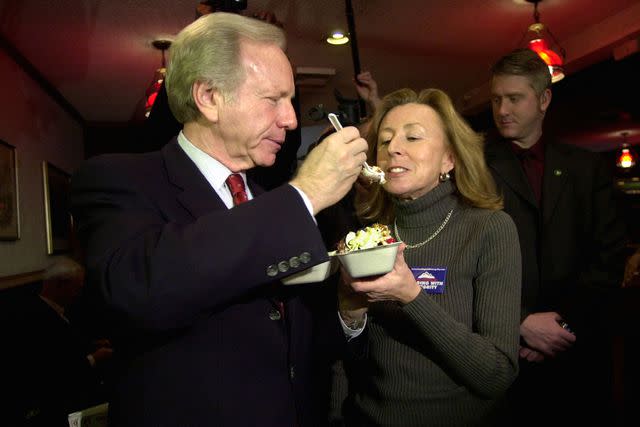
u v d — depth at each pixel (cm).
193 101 85
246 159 89
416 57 463
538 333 160
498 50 447
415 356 113
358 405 122
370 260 87
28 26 338
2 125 353
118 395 80
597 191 181
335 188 79
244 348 81
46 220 441
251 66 82
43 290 316
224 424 77
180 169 87
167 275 69
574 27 404
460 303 115
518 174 184
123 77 458
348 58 461
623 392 188
